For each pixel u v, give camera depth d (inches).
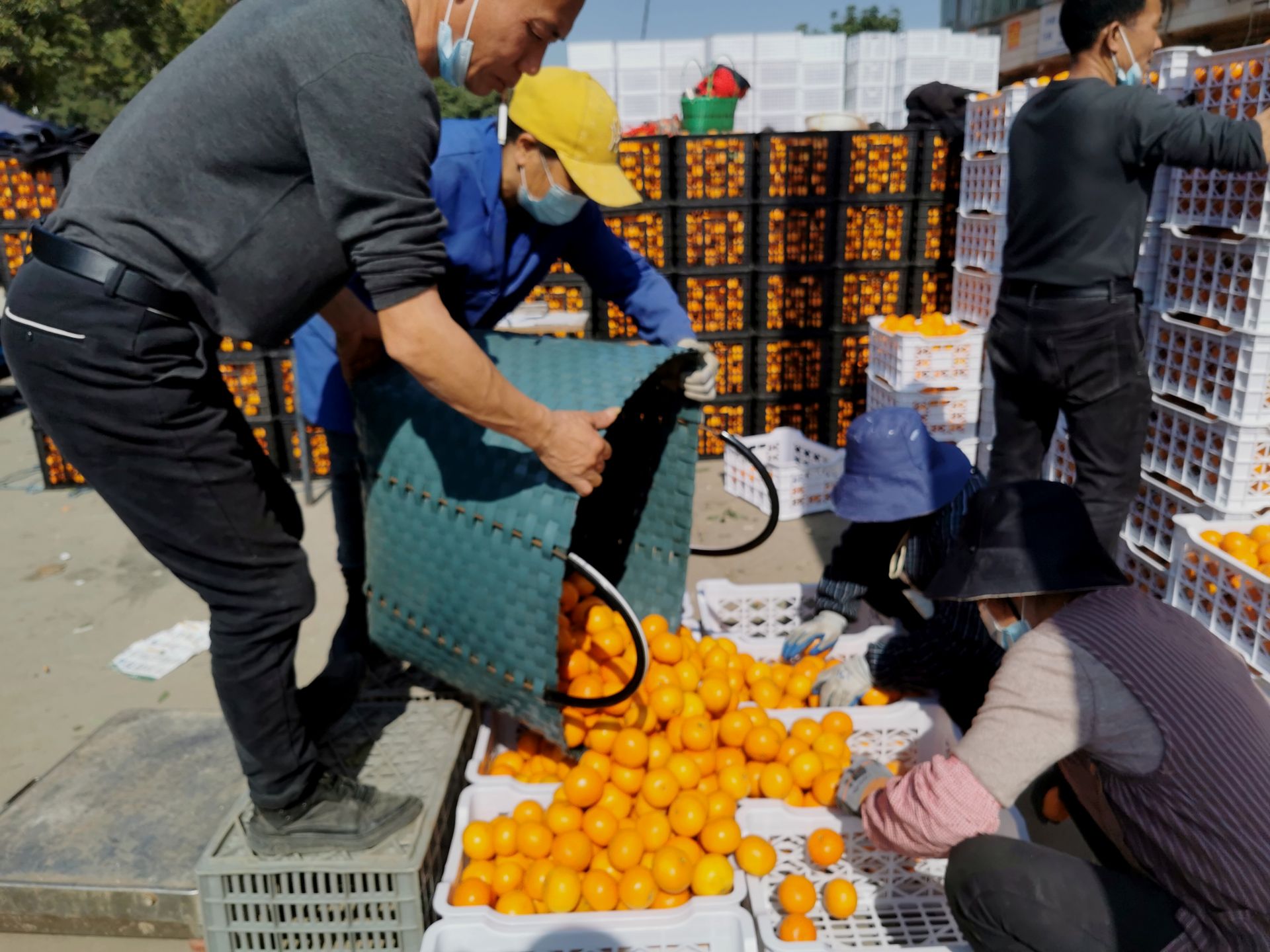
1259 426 123.2
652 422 107.6
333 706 94.2
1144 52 129.8
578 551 112.4
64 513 219.5
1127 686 63.6
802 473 200.5
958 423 202.5
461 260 97.4
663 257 227.1
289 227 68.4
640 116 527.2
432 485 84.8
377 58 63.1
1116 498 136.3
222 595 76.0
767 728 100.3
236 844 86.4
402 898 83.4
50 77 999.6
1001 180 188.9
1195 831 62.4
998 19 837.8
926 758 103.3
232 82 64.3
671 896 83.7
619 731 94.9
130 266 65.9
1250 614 112.7
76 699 137.8
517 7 68.5
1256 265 119.5
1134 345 130.3
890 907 90.0
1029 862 69.9
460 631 86.7
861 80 537.6
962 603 103.5
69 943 91.2
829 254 226.4
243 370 222.8
